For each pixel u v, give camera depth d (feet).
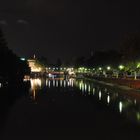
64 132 90.74
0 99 189.88
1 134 87.97
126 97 196.54
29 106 155.63
